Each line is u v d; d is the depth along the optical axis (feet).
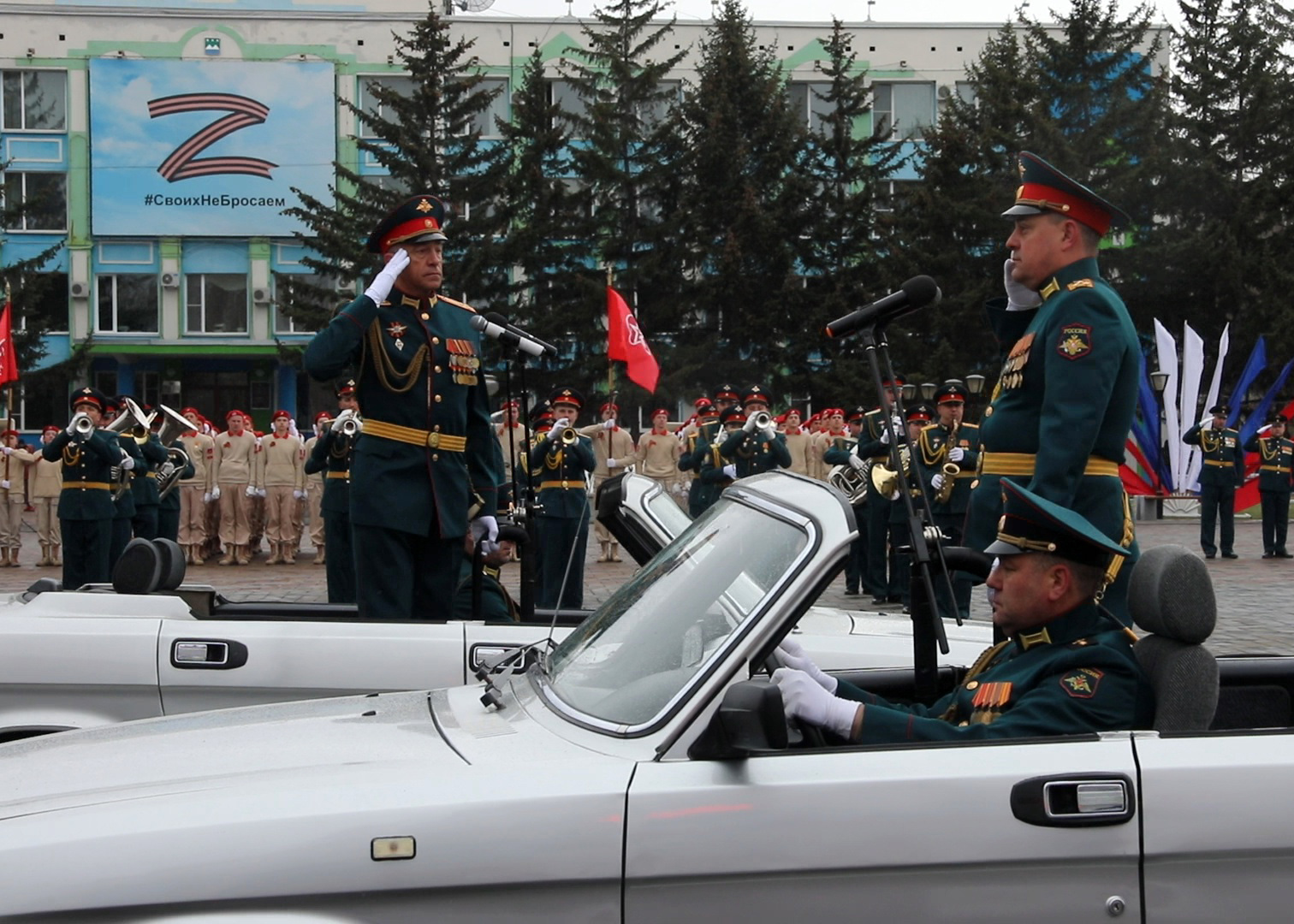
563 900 9.34
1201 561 11.05
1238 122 131.64
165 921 9.14
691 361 126.31
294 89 148.36
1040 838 9.37
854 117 138.62
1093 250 15.23
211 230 148.36
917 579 13.14
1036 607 11.59
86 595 17.76
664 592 11.48
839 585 60.80
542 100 131.23
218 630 16.61
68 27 147.33
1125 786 9.48
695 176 127.24
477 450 21.20
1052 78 130.62
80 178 148.56
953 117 133.69
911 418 48.55
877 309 13.37
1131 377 14.92
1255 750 9.70
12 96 147.74
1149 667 11.18
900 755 9.75
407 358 20.08
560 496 50.42
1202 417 110.52
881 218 127.03
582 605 46.88
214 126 147.95
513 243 126.52
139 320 149.79
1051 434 14.25
